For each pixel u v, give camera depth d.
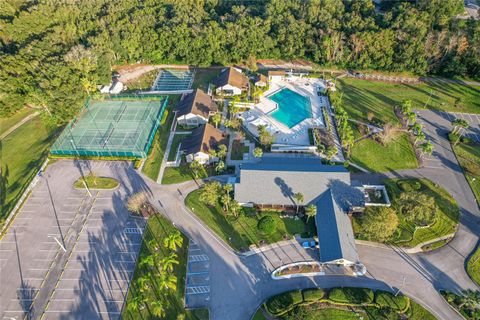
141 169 97.06
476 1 175.88
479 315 63.41
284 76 131.00
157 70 142.75
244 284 69.88
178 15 145.62
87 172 96.75
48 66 112.19
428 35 125.75
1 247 79.19
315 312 64.88
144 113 117.56
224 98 123.00
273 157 98.19
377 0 181.12
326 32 136.50
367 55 131.00
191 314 65.25
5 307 68.50
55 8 147.12
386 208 75.06
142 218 83.62
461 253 74.38
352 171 93.38
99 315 66.19
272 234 78.38
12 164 100.69
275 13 149.25
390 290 68.19
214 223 81.62
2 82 110.75
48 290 70.75
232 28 137.62
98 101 123.88
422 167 94.69
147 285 69.81
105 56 126.56
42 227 83.00
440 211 82.62
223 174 93.88
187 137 103.12
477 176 91.75
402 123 109.56
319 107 117.31
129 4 156.38
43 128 113.88
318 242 75.75
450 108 115.88
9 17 139.75
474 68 126.06
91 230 81.62
